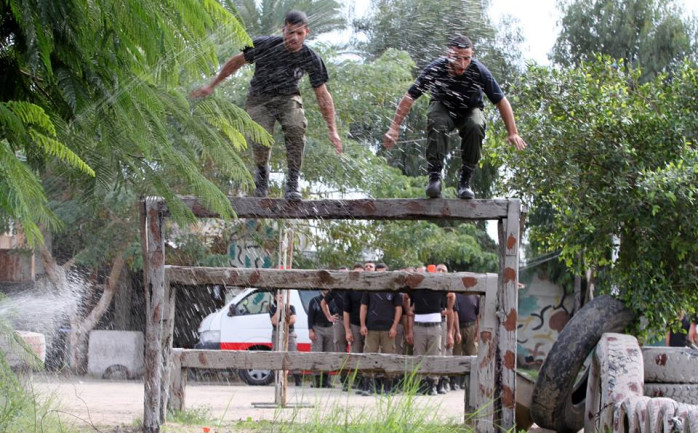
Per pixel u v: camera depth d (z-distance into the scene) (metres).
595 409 7.44
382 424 5.19
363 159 10.60
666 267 8.87
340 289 6.62
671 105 9.43
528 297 22.50
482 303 6.53
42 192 3.21
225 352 6.79
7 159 3.09
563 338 7.96
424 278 6.56
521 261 21.56
